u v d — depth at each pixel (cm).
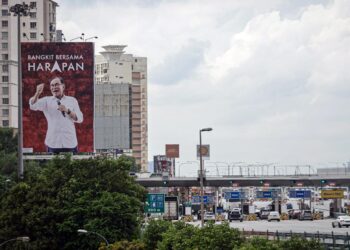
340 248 8531
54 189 10838
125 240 9712
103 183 10956
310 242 7562
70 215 10525
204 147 12962
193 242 8325
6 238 10438
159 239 9781
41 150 16362
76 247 10519
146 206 12900
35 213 10438
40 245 10388
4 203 10725
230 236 8131
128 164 11375
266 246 7469
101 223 10431
